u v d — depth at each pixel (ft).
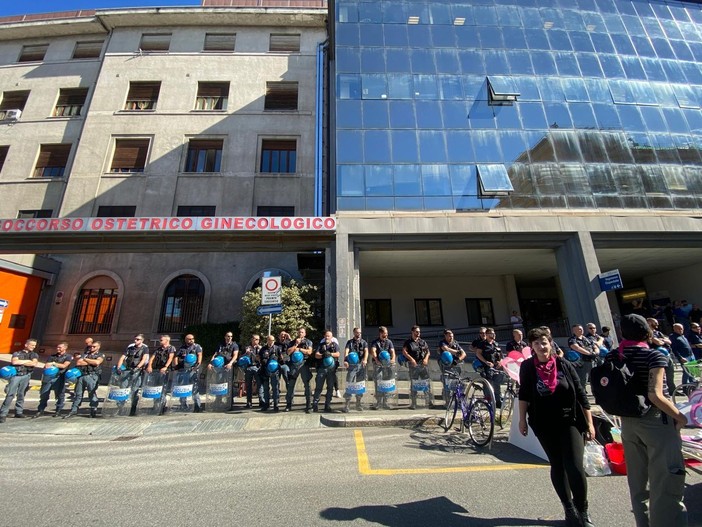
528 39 47.26
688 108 46.60
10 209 53.88
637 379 9.31
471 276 57.11
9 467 15.75
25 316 46.62
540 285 65.36
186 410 26.94
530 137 42.57
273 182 55.67
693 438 13.48
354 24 45.80
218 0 69.72
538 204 40.14
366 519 10.84
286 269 51.42
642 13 51.47
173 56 62.28
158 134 56.90
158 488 13.30
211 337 44.47
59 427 22.72
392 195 39.32
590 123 44.01
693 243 41.42
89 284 50.55
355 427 22.34
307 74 62.64
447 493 12.67
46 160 57.41
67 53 64.49
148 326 48.32
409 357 26.84
